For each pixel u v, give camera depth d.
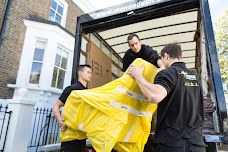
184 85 1.63
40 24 7.53
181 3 2.62
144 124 1.72
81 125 1.65
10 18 6.87
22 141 3.60
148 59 3.01
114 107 1.56
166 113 1.59
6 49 6.66
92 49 3.60
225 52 13.25
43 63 7.43
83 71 2.68
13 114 3.58
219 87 1.97
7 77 6.64
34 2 7.80
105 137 1.47
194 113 1.59
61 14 9.41
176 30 4.02
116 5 3.09
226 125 1.85
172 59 1.84
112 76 4.49
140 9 2.88
